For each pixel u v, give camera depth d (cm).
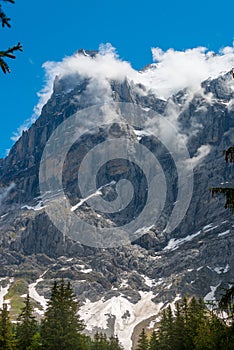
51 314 8481
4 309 8981
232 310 2888
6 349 8400
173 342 9262
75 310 8669
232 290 2877
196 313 9031
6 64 1948
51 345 8169
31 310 9512
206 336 4569
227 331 3164
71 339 8281
